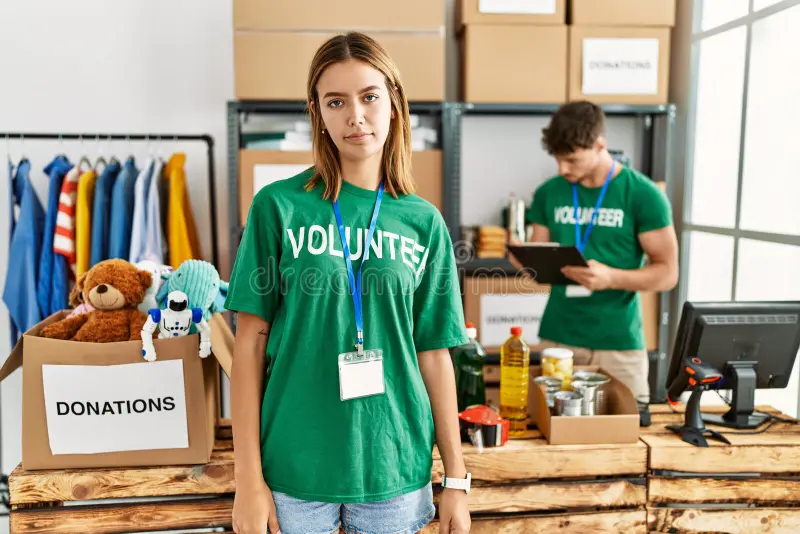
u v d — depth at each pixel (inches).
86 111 117.6
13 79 115.3
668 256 83.0
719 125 109.0
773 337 68.1
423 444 48.1
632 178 84.9
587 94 111.0
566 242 89.7
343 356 44.5
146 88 118.6
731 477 64.0
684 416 72.1
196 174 121.6
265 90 105.0
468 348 69.4
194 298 62.2
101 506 59.3
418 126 113.2
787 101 91.3
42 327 63.3
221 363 58.0
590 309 86.7
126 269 61.5
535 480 62.7
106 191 103.5
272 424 45.3
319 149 45.8
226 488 59.4
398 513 47.1
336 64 42.6
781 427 68.9
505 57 109.4
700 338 66.9
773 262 94.1
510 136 127.0
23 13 114.3
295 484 45.1
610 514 63.2
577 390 66.3
